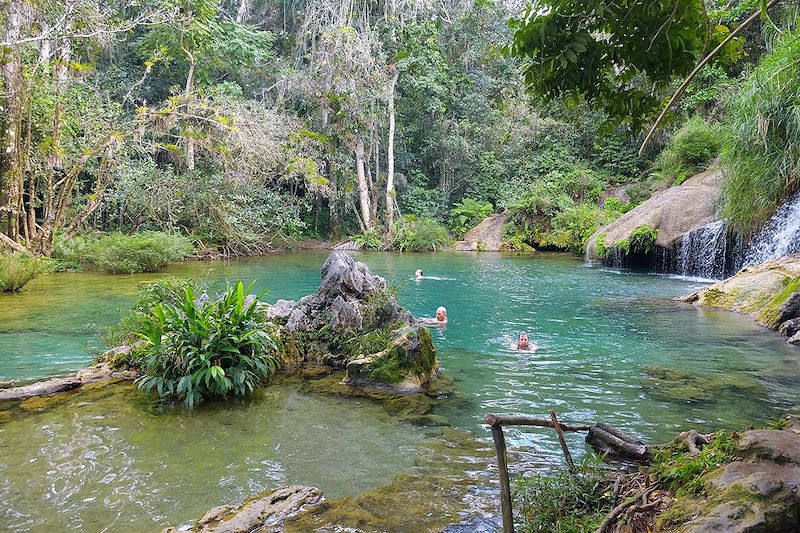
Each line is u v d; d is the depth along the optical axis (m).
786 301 8.95
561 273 16.80
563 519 2.96
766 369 6.60
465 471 3.97
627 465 3.96
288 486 3.67
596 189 25.53
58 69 17.61
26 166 16.64
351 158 26.95
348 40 23.94
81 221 18.39
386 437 4.64
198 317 5.82
